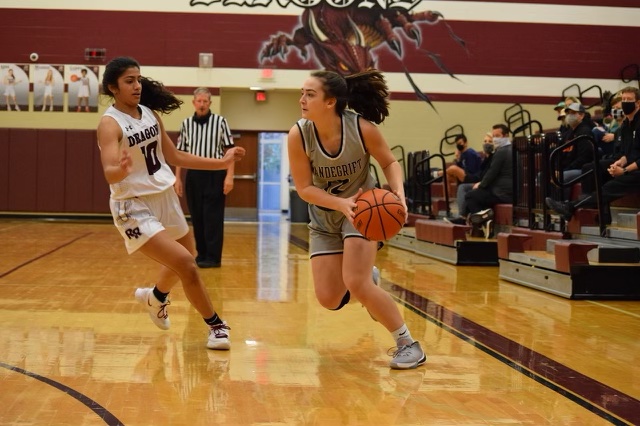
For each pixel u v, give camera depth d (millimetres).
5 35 15445
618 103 9492
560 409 3131
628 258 6391
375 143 3787
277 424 2877
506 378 3639
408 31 15875
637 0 15969
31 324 4742
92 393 3248
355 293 3812
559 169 7555
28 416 2900
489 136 11875
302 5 15758
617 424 2932
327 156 3746
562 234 7375
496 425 2906
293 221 16797
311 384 3479
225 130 7879
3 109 15516
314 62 15789
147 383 3436
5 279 6684
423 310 5586
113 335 4457
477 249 8766
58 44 15492
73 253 9000
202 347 4195
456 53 15891
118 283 6605
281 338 4496
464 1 15883
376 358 4023
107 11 15531
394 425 2887
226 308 5512
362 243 3787
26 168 15570
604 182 7934
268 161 21797
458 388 3443
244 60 15711
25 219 15484
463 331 4809
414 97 15906
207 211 7977
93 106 15586
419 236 10172
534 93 15977
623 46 15953
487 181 9797
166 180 4043
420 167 12391
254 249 10242
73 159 15602
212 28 15664
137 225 3885
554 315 5500
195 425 2846
